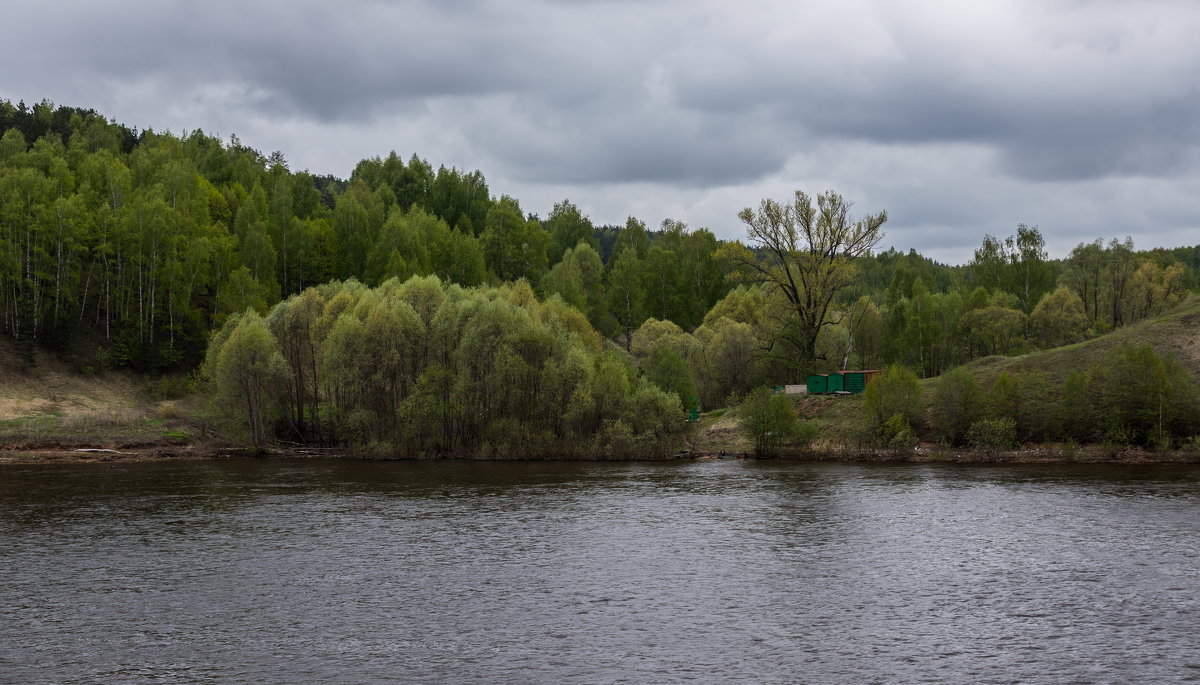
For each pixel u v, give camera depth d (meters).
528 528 50.44
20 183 121.69
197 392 107.00
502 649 29.67
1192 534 46.69
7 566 41.22
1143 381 80.50
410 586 37.72
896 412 88.62
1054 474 71.38
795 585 37.69
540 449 89.69
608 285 192.00
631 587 37.50
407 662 28.42
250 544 46.09
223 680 26.89
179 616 33.50
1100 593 35.81
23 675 27.36
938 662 28.19
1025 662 28.12
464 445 92.38
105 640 30.70
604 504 58.97
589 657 28.84
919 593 36.25
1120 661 28.14
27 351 108.12
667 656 28.91
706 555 43.34
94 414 98.38
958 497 60.22
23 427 91.44
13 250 112.06
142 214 120.12
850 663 28.16
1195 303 104.38
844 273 104.75
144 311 119.88
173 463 85.81
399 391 94.69
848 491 63.91
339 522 52.44
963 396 86.56
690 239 189.75
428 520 53.06
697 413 105.88
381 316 92.75
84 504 59.06
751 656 28.86
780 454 88.88
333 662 28.45
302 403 99.19
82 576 39.38
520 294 107.88
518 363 90.50
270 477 73.94
